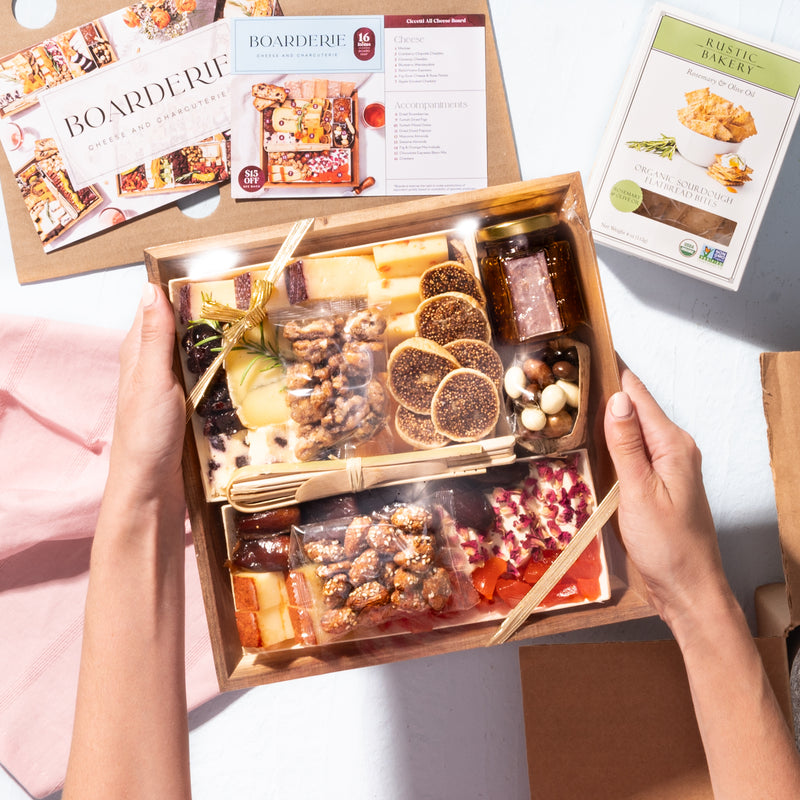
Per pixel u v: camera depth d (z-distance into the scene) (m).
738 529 1.14
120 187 1.07
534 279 0.82
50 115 1.06
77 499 1.02
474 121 1.08
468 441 0.81
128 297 1.10
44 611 1.07
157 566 0.75
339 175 1.07
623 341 1.15
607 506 0.80
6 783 1.05
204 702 1.07
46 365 1.06
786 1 1.12
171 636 0.74
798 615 0.92
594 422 0.86
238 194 1.07
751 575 1.14
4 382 1.05
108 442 1.06
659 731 0.94
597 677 0.95
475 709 1.10
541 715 0.95
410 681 1.11
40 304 1.09
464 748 1.10
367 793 1.10
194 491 0.79
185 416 0.77
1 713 1.05
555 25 1.12
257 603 0.78
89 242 1.08
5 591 1.06
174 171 1.07
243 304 0.78
